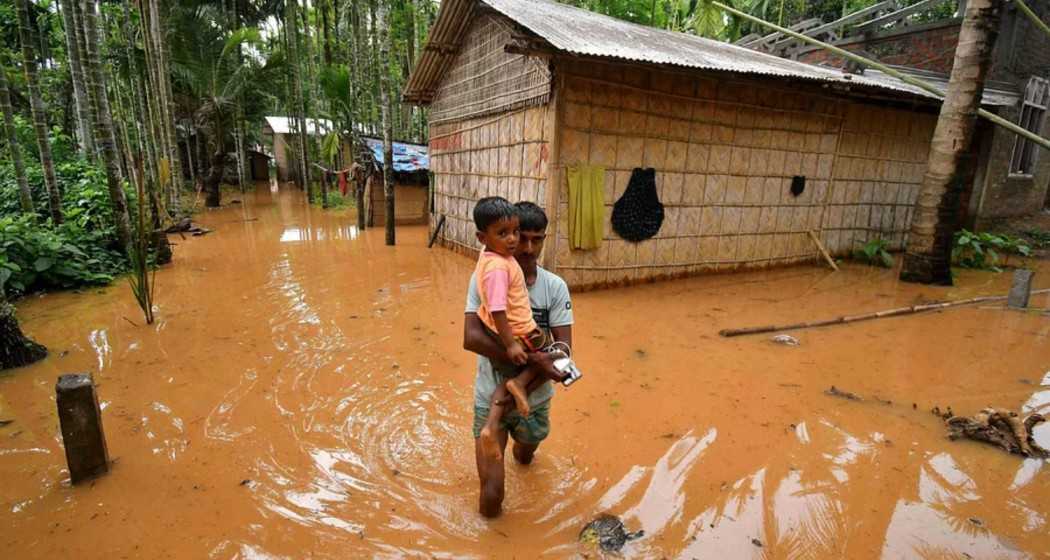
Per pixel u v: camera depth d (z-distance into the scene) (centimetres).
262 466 324
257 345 529
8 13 1620
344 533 267
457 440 357
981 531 271
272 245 1130
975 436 362
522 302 254
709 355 523
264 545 258
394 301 699
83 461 303
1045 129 1317
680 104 791
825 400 423
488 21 891
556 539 263
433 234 1135
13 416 381
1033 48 1208
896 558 252
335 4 2253
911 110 1049
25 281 693
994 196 1244
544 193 742
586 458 335
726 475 319
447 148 1101
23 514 278
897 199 1109
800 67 1002
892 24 1398
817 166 965
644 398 423
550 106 712
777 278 899
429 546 258
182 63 1717
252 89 2183
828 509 288
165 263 908
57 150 1355
